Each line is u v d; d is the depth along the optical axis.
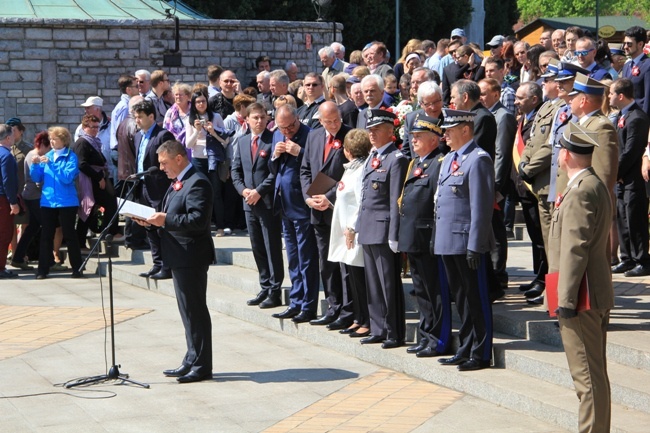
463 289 9.24
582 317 7.30
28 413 8.86
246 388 9.49
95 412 8.85
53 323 12.54
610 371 8.40
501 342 9.50
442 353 9.69
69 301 14.05
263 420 8.52
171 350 11.05
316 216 10.94
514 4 54.97
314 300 11.48
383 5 42.78
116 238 17.33
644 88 13.45
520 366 9.00
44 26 21.97
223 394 9.31
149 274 14.82
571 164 7.35
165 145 9.56
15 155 16.62
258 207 12.00
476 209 8.95
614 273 11.84
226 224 16.72
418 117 9.73
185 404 9.03
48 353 11.03
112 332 9.88
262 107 12.09
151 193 14.35
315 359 10.50
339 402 8.93
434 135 9.59
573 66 9.42
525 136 11.37
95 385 9.68
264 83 17.08
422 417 8.36
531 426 8.02
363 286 10.63
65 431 8.34
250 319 12.38
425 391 9.12
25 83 21.98
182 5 26.14
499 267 11.02
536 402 8.18
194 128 15.68
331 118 10.79
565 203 7.29
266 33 23.91
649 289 10.80
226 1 36.22
